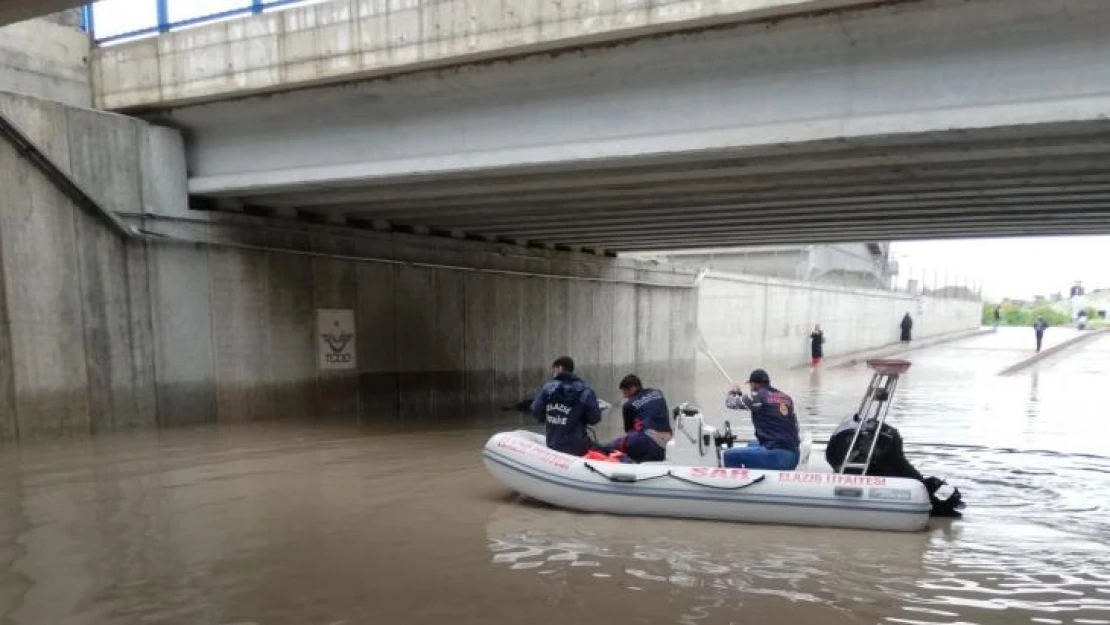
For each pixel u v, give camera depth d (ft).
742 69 26.68
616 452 25.23
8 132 32.48
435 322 53.31
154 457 31.48
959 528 22.22
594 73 29.14
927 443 36.52
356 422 44.37
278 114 36.60
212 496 25.16
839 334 111.65
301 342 45.27
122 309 36.96
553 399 25.84
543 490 23.99
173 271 38.96
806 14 24.23
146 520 22.16
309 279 45.65
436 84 31.89
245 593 16.53
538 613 15.57
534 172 32.73
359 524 21.99
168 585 16.97
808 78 25.72
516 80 30.55
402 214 47.09
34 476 27.66
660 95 28.32
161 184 38.42
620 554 19.45
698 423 25.64
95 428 36.06
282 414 44.16
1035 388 62.18
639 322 74.54
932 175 31.71
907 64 24.18
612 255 71.41
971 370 78.43
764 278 94.89
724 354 89.35
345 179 35.45
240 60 34.12
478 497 25.49
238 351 41.96
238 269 41.86
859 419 24.20
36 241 33.76
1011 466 31.19
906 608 16.03
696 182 34.63
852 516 21.76
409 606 15.87
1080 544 20.67
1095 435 38.83
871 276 132.26
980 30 22.91
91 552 19.20
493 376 57.88
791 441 24.17
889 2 22.90
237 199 41.98
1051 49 22.24
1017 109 22.59
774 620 15.33
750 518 22.48
